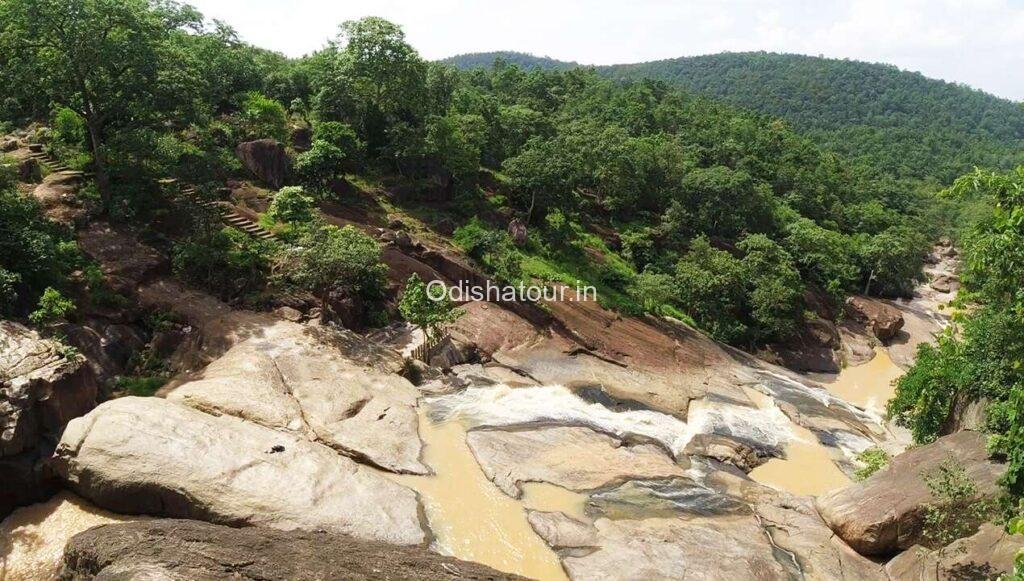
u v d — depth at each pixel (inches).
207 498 709.9
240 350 1047.0
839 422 1433.3
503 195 2256.4
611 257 2267.5
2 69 1219.9
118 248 1197.1
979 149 7337.6
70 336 973.8
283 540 618.5
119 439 748.0
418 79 2094.0
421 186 1963.6
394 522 745.6
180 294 1179.3
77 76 1197.7
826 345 2198.6
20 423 741.3
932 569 728.3
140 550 543.5
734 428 1314.0
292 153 1774.1
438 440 984.3
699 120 4220.0
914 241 3063.5
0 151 1385.3
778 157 4003.4
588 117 3604.8
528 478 906.7
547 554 753.6
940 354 1083.3
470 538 765.3
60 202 1237.1
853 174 4515.3
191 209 1318.9
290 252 1256.2
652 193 2837.1
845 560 788.0
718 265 2121.1
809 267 2696.9
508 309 1616.6
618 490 913.5
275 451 797.9
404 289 1486.2
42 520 726.5
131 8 1202.6
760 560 759.1
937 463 855.1
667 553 756.0
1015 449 695.7
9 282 914.1
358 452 871.7
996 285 728.3
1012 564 690.8
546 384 1355.8
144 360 1039.6
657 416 1293.1
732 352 1872.5
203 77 1785.2
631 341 1675.7
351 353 1146.0
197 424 801.6
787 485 1112.8
